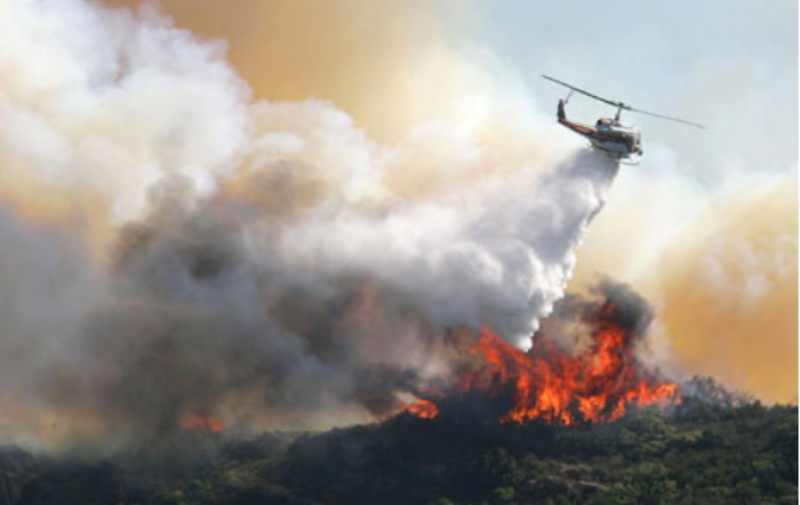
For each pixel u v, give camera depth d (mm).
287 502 179250
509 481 179500
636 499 173125
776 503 171000
